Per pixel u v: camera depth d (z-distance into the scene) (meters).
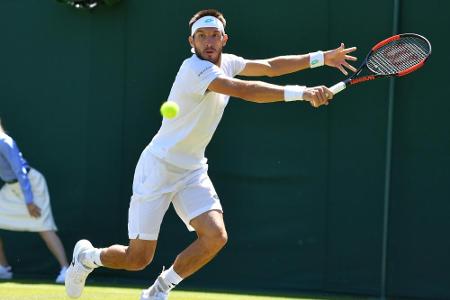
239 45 17.84
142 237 11.64
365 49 17.17
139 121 18.53
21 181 17.73
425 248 16.92
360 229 17.25
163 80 18.39
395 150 17.03
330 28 17.36
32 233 19.09
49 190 19.02
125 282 18.30
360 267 17.25
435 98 16.83
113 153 18.69
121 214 18.62
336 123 17.41
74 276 12.54
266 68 12.13
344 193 17.34
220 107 11.41
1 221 18.17
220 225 11.32
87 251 12.35
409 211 17.00
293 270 17.66
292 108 17.66
